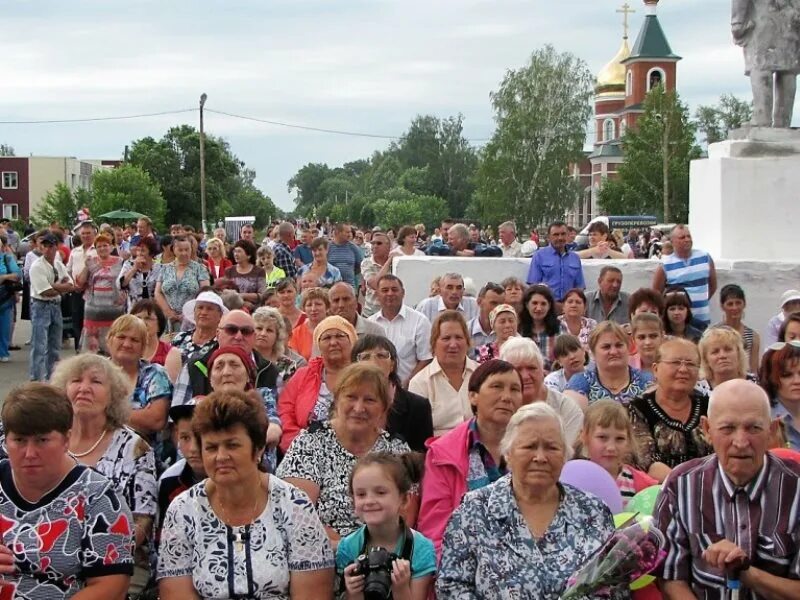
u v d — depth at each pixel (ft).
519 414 15.05
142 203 215.72
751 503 14.37
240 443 14.67
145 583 18.47
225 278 44.09
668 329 31.45
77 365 18.21
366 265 48.62
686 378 19.63
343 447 18.08
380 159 435.53
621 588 14.92
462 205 358.43
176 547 14.87
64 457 14.73
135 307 27.20
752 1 40.78
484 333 32.63
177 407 18.44
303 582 14.89
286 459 18.21
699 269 36.45
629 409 20.10
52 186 322.14
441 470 17.98
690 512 14.65
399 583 14.93
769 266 39.24
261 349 27.02
